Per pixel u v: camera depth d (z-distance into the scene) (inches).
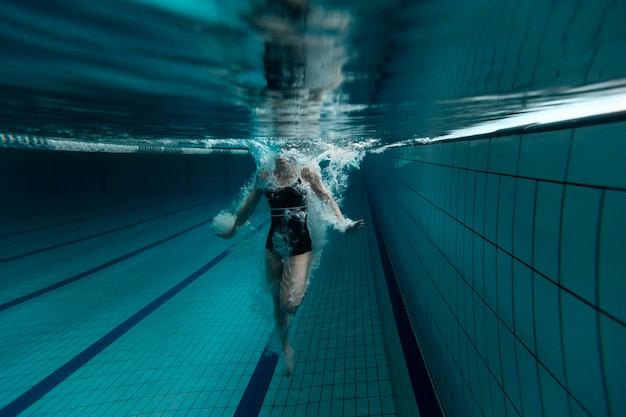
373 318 124.2
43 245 254.5
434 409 65.7
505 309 35.5
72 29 19.1
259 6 15.3
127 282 179.2
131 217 355.9
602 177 20.4
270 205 88.3
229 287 167.9
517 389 32.9
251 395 88.1
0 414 85.1
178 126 83.0
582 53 19.9
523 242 31.2
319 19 17.2
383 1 14.2
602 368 20.7
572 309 23.7
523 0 13.8
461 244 52.5
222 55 24.4
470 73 27.3
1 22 18.1
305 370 96.5
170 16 16.9
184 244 255.6
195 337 119.9
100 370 102.0
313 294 148.1
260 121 69.7
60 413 84.8
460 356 53.2
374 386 88.7
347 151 199.6
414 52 22.9
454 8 15.0
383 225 232.8
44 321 135.5
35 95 41.4
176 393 90.6
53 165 505.0
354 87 35.3
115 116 63.2
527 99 34.4
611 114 19.7
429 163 79.7
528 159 30.2
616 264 19.3
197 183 520.7
